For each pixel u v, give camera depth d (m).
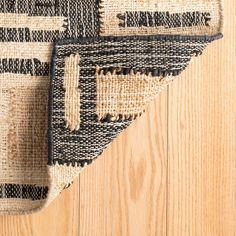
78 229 0.69
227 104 0.70
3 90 0.64
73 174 0.60
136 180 0.69
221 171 0.70
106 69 0.60
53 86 0.60
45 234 0.69
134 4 0.64
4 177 0.64
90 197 0.69
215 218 0.70
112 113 0.59
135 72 0.59
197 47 0.60
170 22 0.64
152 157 0.69
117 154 0.69
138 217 0.69
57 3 0.65
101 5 0.65
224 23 0.68
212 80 0.70
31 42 0.64
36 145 0.64
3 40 0.64
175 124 0.69
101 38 0.61
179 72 0.60
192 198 0.70
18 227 0.68
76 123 0.59
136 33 0.64
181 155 0.70
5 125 0.64
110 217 0.69
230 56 0.70
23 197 0.64
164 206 0.69
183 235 0.70
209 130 0.70
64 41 0.61
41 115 0.64
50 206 0.69
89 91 0.60
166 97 0.69
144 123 0.69
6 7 0.64
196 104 0.70
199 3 0.64
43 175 0.64
